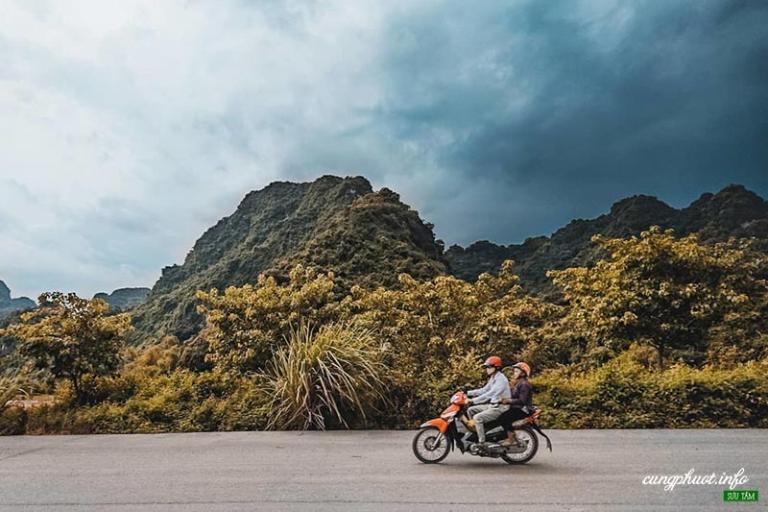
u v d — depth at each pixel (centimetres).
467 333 1667
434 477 727
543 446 921
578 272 1973
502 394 816
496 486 675
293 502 624
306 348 1187
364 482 705
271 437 1067
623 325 1706
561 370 1731
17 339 1323
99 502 643
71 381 1346
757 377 1150
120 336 1380
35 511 614
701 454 848
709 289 1686
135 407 1216
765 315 2153
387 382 1191
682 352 2134
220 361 1583
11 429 1175
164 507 616
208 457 890
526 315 1878
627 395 1157
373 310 1698
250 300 1639
